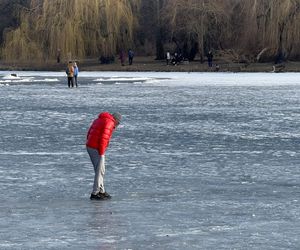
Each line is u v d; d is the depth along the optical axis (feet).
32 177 83.46
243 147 110.63
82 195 72.59
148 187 77.20
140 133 130.52
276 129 136.67
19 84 317.01
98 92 255.09
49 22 402.72
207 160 97.25
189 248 51.49
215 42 433.48
